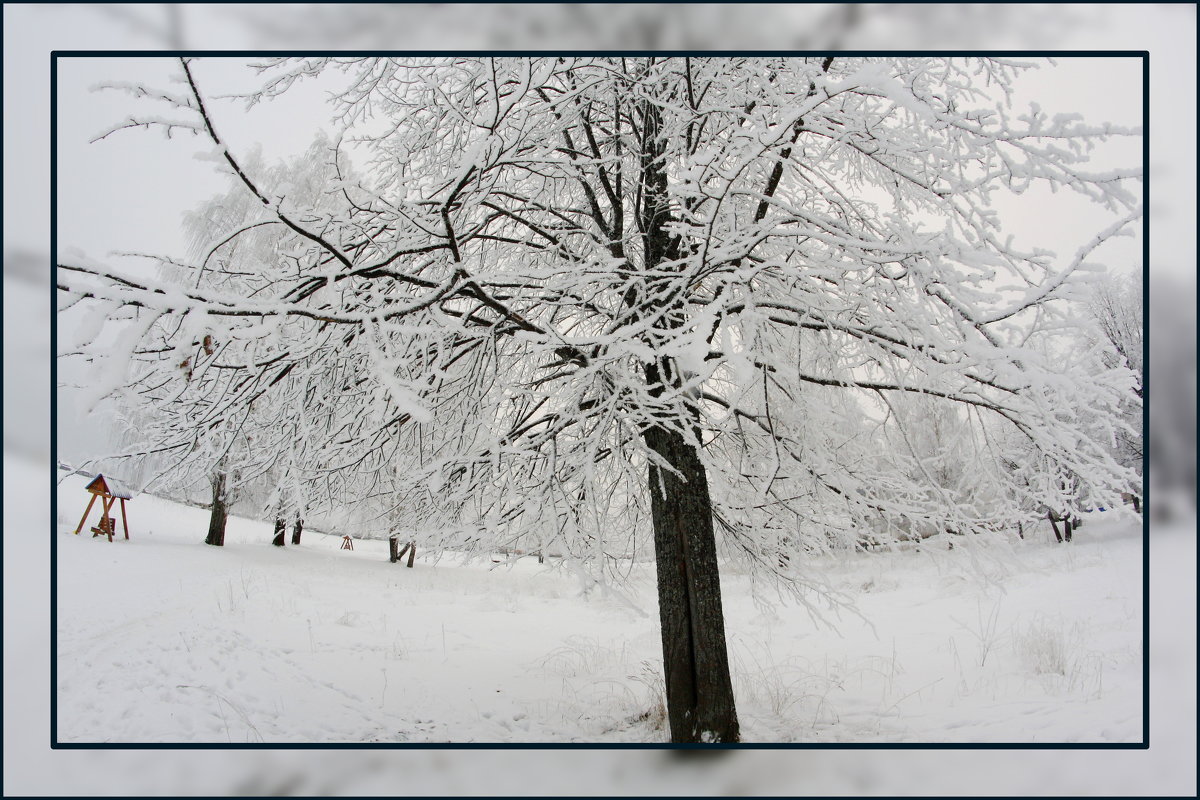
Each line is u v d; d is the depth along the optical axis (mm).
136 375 3830
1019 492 5125
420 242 4895
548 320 5656
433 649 8484
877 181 5781
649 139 5613
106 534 14125
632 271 4680
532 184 6590
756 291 5027
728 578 15773
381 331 3613
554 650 8656
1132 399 4000
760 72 5047
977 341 4219
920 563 14844
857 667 7852
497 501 5094
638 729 5590
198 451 4402
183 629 7938
